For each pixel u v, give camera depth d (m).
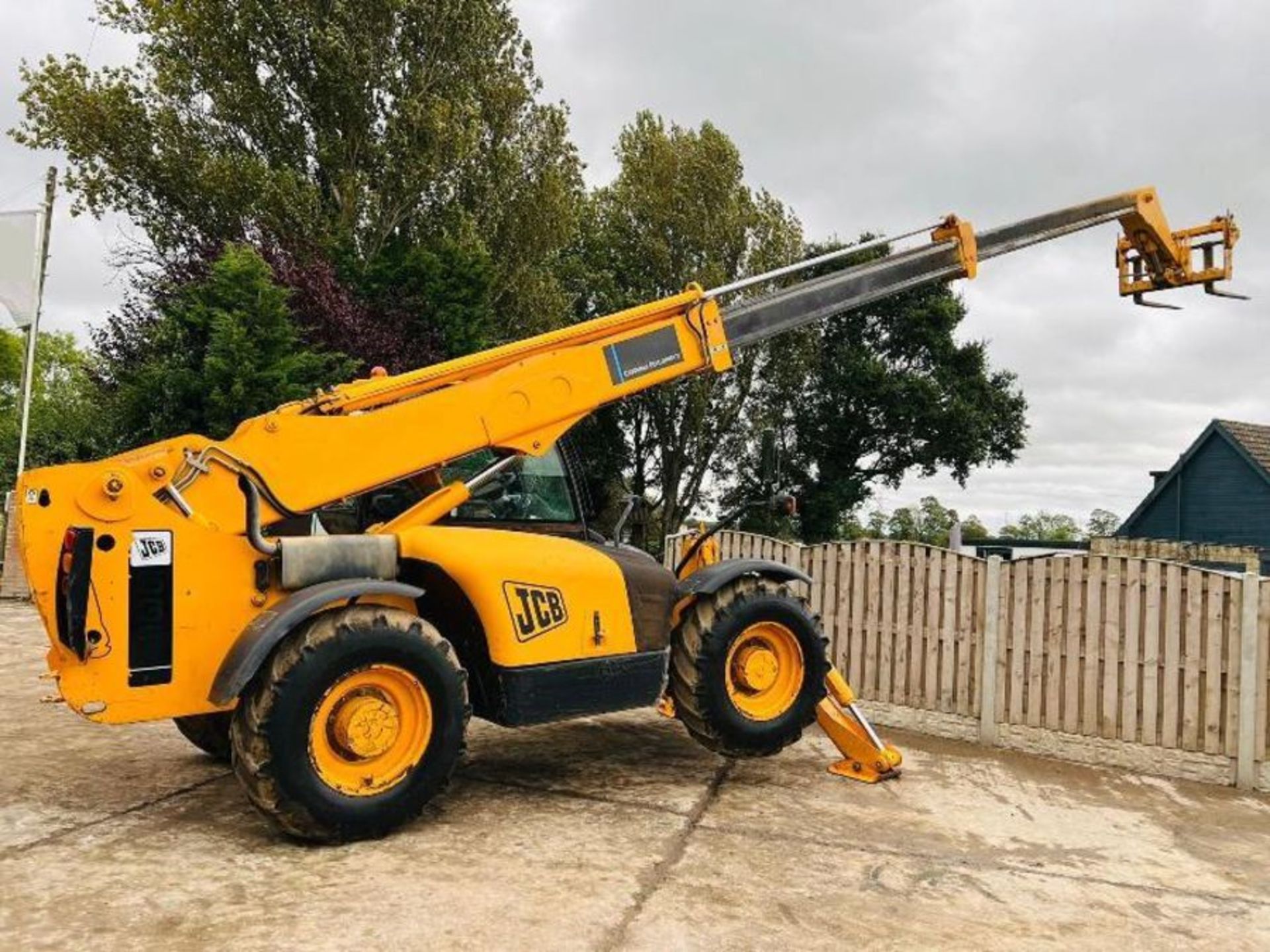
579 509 5.32
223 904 3.19
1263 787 5.53
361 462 4.26
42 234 11.75
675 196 24.78
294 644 3.70
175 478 3.84
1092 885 3.81
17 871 3.44
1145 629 5.89
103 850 3.68
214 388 11.28
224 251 13.37
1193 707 5.72
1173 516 25.88
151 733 5.62
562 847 3.89
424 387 4.61
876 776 5.22
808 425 29.64
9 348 35.12
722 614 5.01
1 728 5.65
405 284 16.67
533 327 20.58
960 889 3.66
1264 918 3.56
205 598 3.81
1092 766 5.97
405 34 18.31
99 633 3.59
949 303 29.34
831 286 5.73
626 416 25.69
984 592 6.44
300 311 13.91
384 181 17.92
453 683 4.02
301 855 3.69
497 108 19.67
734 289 5.37
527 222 20.27
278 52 17.66
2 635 9.03
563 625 4.41
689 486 26.66
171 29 17.36
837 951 3.05
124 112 17.06
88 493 3.61
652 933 3.09
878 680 6.88
